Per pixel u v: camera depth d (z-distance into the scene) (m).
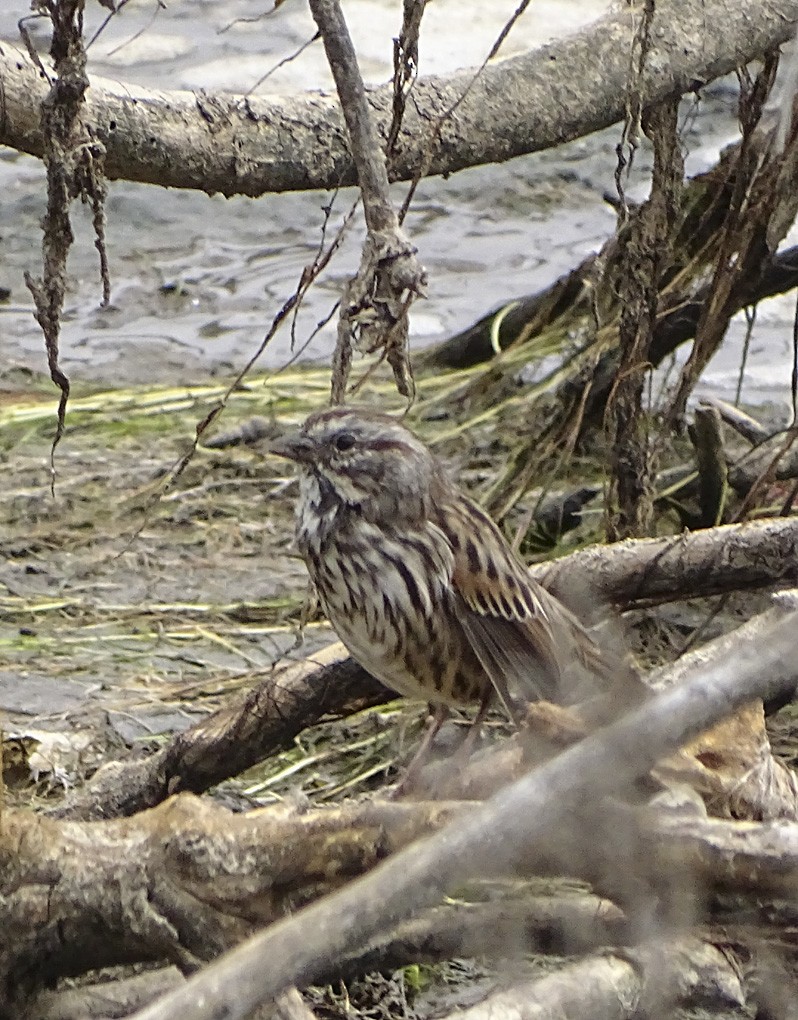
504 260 16.73
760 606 11.16
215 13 20.17
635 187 18.09
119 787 8.78
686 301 11.12
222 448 13.58
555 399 12.94
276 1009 6.13
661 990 6.48
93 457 13.42
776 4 10.00
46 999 6.91
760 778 7.38
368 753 9.91
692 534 9.32
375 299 7.80
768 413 13.67
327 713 9.13
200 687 10.51
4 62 8.58
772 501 11.80
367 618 8.37
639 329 10.49
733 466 11.91
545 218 17.62
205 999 4.88
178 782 8.77
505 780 7.00
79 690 10.46
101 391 14.44
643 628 10.94
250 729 8.73
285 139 9.14
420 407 14.07
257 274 16.47
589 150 18.91
